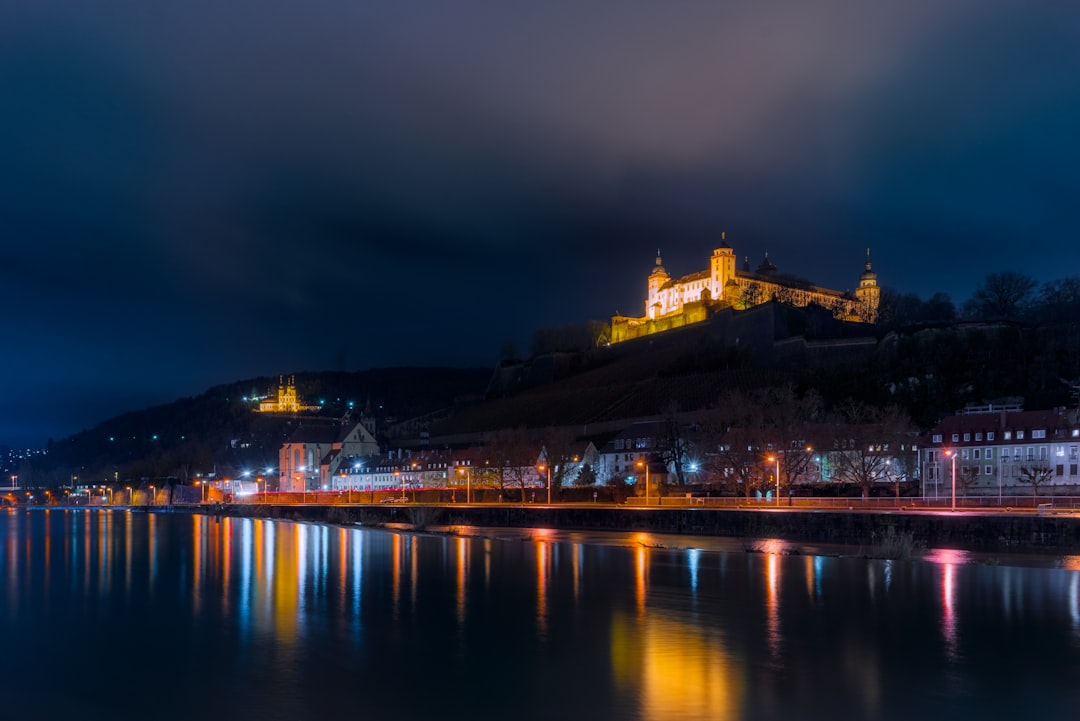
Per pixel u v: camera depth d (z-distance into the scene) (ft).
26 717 102.83
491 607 172.86
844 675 118.11
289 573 232.53
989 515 281.95
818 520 327.47
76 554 296.71
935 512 306.96
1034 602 175.32
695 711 103.14
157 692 112.16
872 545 297.12
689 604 175.42
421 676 118.62
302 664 125.90
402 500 651.25
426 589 199.00
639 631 147.74
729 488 471.62
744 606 172.45
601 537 364.17
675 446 558.15
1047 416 452.76
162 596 190.80
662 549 299.99
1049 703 106.01
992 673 119.24
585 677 117.70
